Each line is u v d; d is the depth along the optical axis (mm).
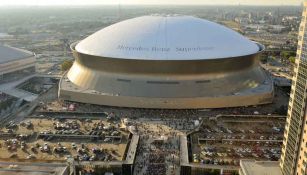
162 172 106188
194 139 128000
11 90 192250
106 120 145375
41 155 116562
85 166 107688
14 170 91375
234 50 166625
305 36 77438
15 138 129250
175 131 132375
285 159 88312
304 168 76562
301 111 78375
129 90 158125
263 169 92938
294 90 83750
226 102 155000
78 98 164500
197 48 162250
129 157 111125
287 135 87688
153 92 155500
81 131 134375
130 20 196375
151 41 166625
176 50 160375
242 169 95125
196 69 155500
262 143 124375
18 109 162375
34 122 144125
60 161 111062
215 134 132125
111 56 160250
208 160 111875
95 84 166750
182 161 108938
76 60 186500
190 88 155750
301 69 79375
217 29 181750
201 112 152250
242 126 139500
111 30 184500
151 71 156250
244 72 168625
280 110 153125
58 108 159000
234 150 119375
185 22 182125
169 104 154125
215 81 158625
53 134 131125
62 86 172250
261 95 158375
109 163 107750
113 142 126312
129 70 158875
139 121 142375
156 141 123438
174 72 155125
